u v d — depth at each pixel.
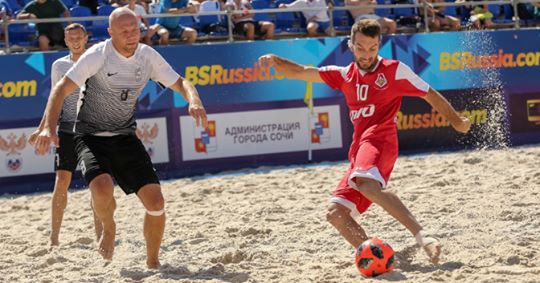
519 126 14.84
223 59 13.47
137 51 5.92
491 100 14.73
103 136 6.05
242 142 13.54
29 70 12.65
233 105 13.50
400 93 5.69
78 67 5.73
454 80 14.57
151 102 13.12
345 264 6.08
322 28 14.95
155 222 6.00
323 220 8.38
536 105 14.99
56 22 13.48
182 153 13.25
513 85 14.85
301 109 13.81
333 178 11.67
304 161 13.81
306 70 5.99
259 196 10.37
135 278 5.96
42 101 12.70
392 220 7.96
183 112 13.27
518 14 16.23
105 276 6.11
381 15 15.73
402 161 13.11
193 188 11.52
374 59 5.68
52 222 7.70
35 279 6.20
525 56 14.95
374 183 5.57
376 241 5.57
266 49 13.67
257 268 6.17
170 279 5.80
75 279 6.05
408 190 9.91
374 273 5.53
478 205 8.59
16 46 13.51
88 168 5.85
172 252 7.07
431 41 14.48
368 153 5.61
